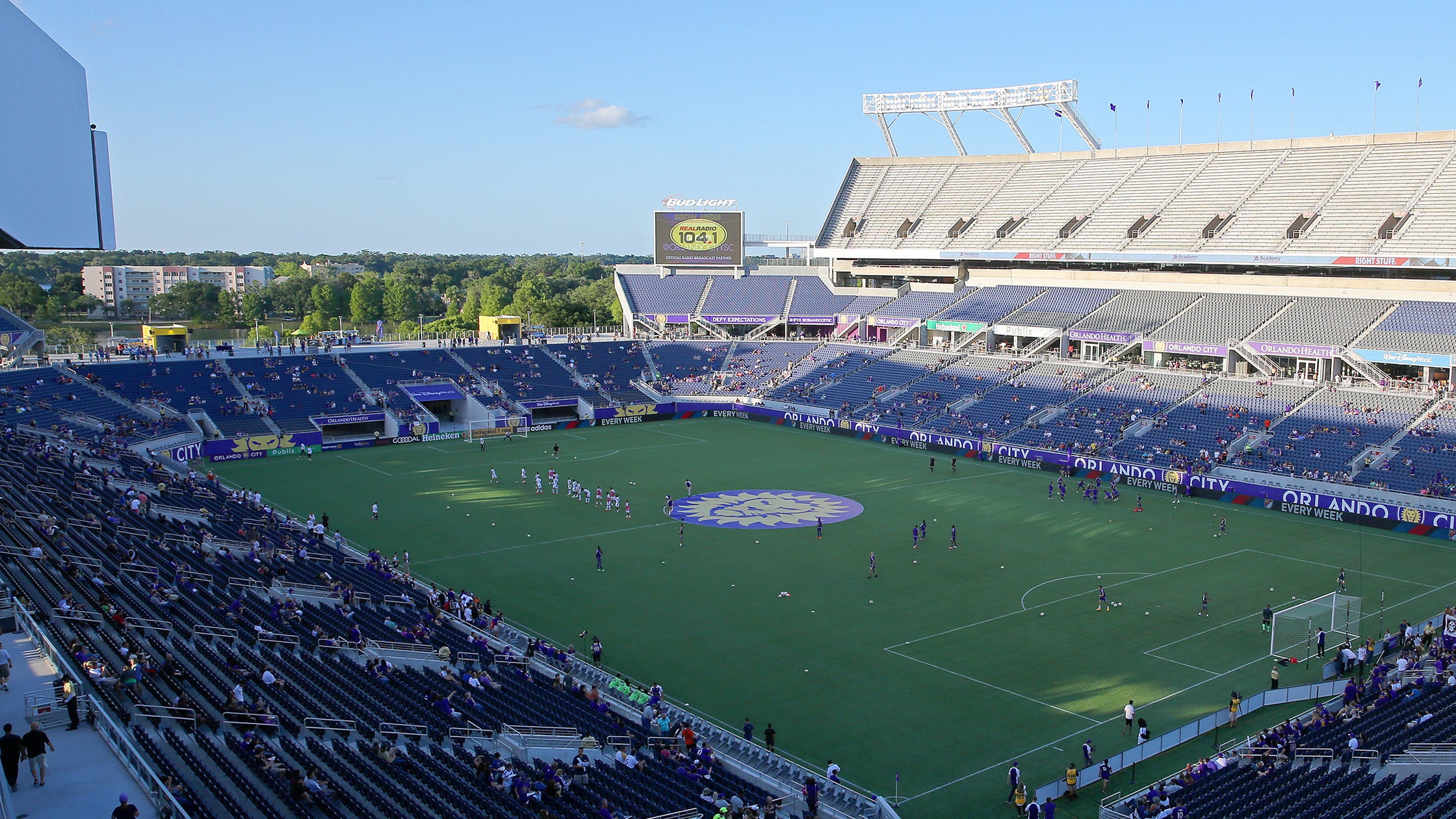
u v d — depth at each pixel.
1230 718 43.41
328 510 80.12
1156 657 50.72
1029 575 64.00
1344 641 51.97
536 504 82.75
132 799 23.03
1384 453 82.50
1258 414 93.62
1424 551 68.94
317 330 198.12
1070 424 100.75
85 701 27.16
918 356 126.19
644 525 76.19
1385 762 36.78
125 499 63.56
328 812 28.58
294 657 43.09
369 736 36.62
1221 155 125.12
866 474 94.62
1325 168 115.06
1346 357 96.31
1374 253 102.25
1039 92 138.00
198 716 32.38
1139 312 115.69
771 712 45.00
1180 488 86.75
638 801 34.38
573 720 42.38
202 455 98.25
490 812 31.47
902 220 144.88
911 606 58.34
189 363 112.50
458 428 115.31
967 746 41.78
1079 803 37.12
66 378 100.25
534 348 134.88
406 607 55.66
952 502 83.56
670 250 149.25
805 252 159.50
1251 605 58.12
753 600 59.59
